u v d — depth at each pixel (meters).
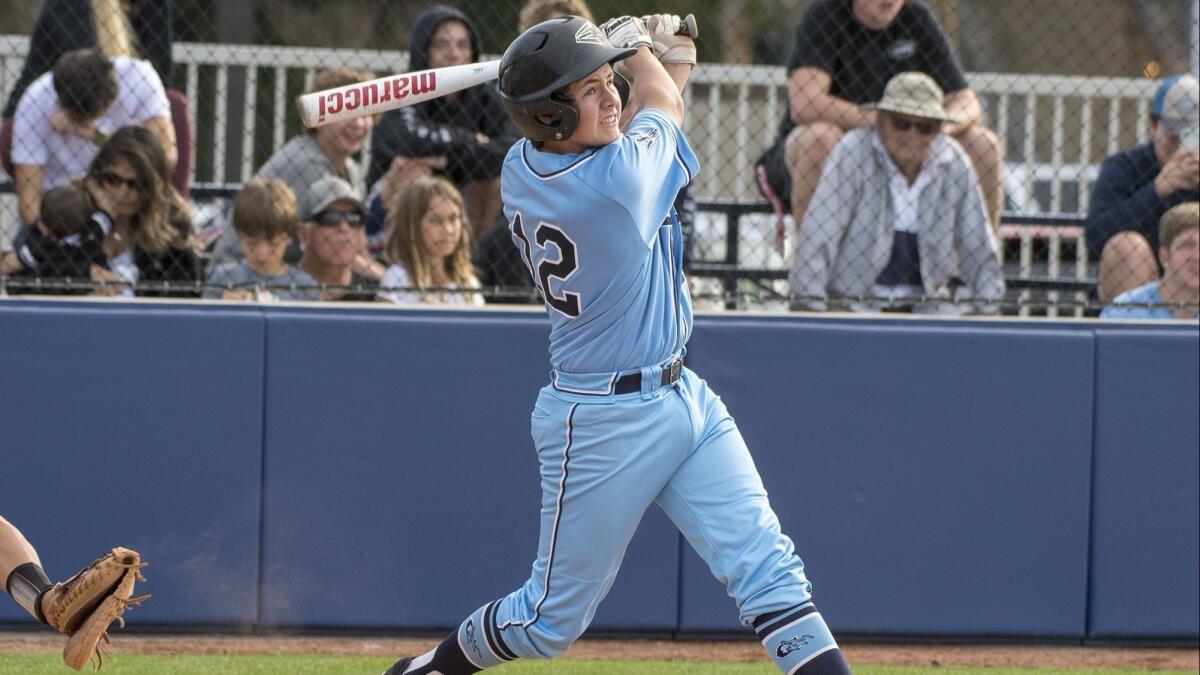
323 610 16.48
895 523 16.77
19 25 34.16
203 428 16.22
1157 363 16.83
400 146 19.22
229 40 27.89
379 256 19.95
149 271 17.62
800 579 11.22
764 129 25.08
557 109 10.45
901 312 18.55
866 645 17.00
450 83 12.12
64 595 11.29
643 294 10.98
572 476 11.21
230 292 17.75
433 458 16.53
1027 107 25.83
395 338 16.42
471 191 19.81
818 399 16.67
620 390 11.07
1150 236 19.12
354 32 37.00
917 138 18.20
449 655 11.98
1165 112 19.02
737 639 16.95
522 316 16.61
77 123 18.14
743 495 11.33
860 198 18.39
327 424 16.38
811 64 18.95
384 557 16.52
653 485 11.23
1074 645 17.09
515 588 16.66
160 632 16.47
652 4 38.72
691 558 16.80
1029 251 23.06
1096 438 16.86
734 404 16.59
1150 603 16.94
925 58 19.42
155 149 17.41
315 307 16.42
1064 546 16.88
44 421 16.06
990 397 16.77
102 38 18.84
